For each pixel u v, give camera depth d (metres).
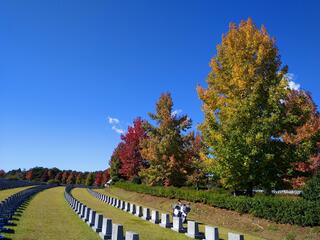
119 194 54.88
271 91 23.81
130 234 12.16
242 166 23.56
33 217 20.84
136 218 24.78
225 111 24.88
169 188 37.06
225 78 25.78
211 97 25.78
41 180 138.38
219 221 24.23
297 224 19.27
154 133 42.66
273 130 23.48
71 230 16.73
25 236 14.24
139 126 54.66
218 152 24.62
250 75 24.58
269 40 25.08
